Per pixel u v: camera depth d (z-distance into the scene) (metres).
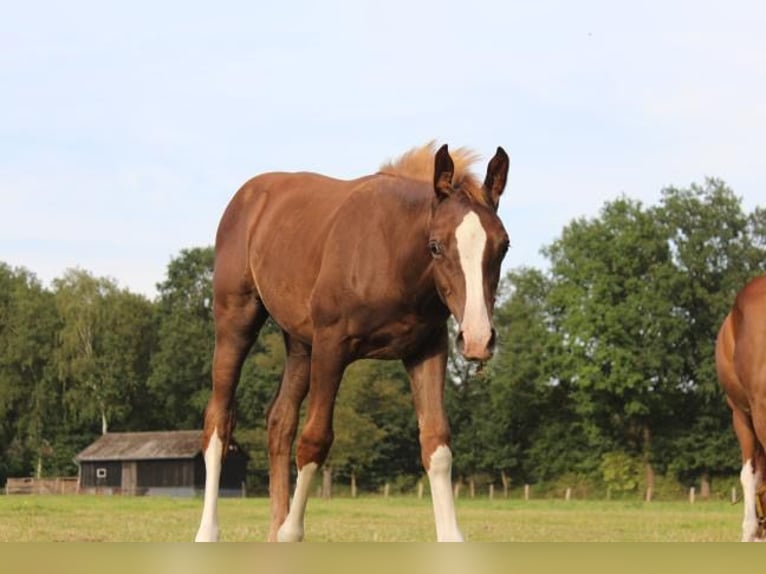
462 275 5.54
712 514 41.19
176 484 81.06
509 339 79.25
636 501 66.75
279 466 8.13
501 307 83.69
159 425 98.31
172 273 100.25
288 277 7.45
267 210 8.17
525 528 25.38
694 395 71.81
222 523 23.70
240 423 84.94
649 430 72.31
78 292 95.19
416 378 6.62
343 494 81.06
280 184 8.30
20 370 95.81
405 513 35.78
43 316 96.88
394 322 6.49
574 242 72.56
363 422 76.81
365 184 6.91
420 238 6.19
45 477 93.69
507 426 79.38
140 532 18.23
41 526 20.52
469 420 82.00
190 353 96.75
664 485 71.75
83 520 24.20
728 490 70.81
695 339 71.50
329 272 6.73
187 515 28.92
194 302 100.12
